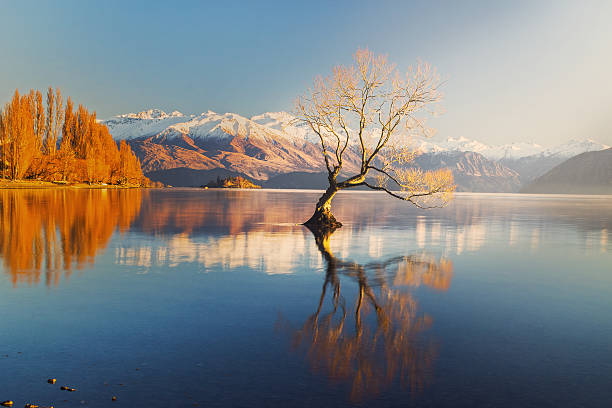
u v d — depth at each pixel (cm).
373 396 528
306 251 1756
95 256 1537
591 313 893
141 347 676
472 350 679
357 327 783
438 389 548
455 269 1394
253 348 676
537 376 589
